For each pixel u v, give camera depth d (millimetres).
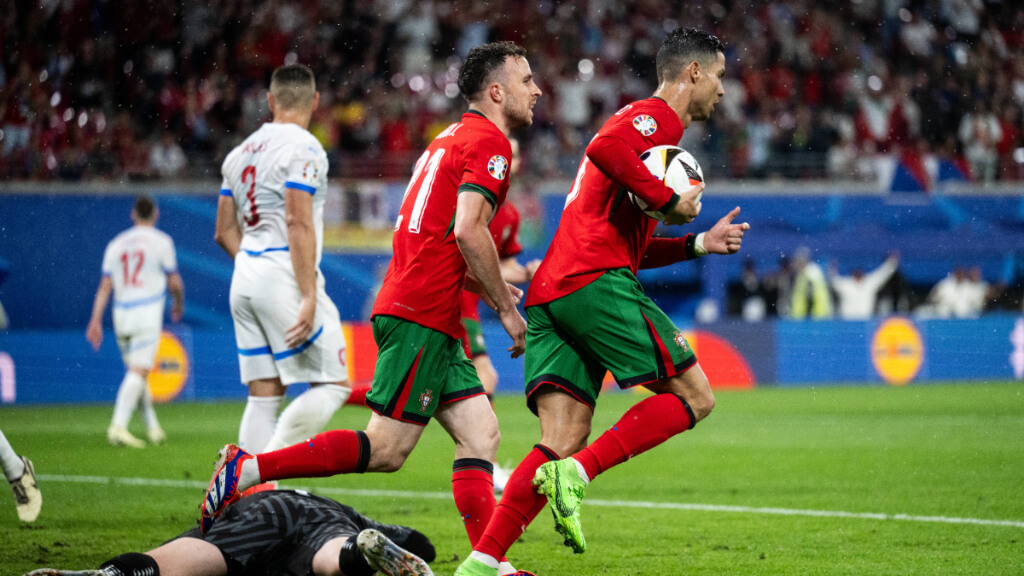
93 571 10727
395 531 13312
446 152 13273
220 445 31094
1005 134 74062
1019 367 60906
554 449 12953
